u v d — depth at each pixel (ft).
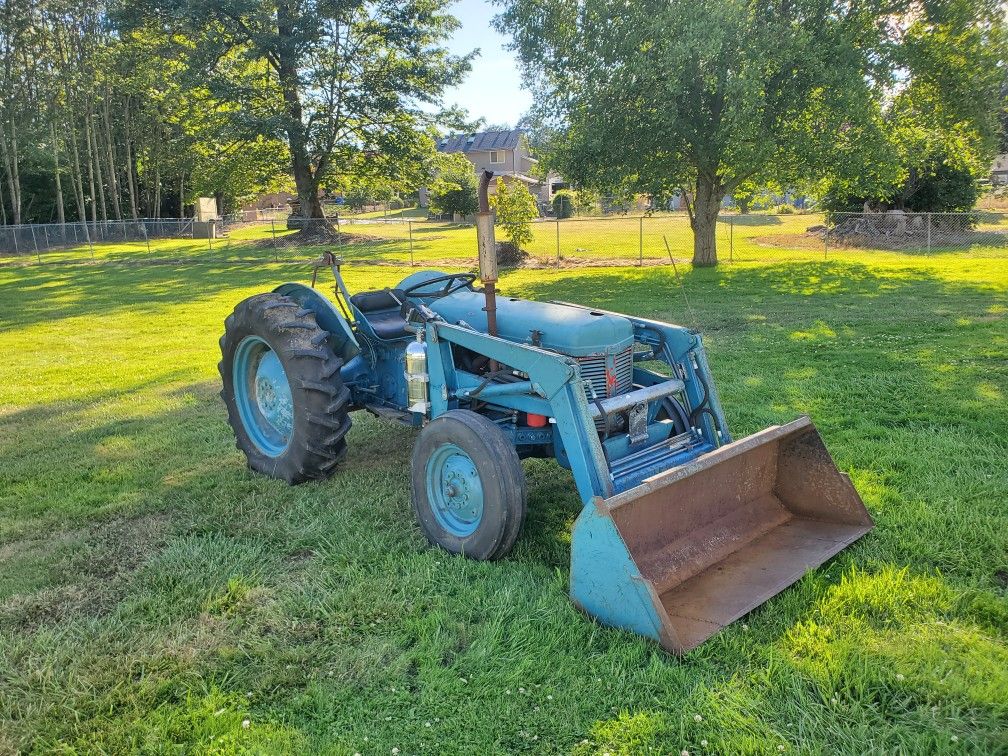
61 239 116.06
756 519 12.98
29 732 8.71
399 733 8.52
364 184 120.57
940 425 18.45
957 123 54.90
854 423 18.89
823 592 10.96
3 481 17.39
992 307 35.19
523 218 71.20
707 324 33.83
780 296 41.86
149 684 9.47
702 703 8.72
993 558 11.87
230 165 105.09
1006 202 111.24
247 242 110.32
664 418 14.29
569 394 11.49
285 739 8.44
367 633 10.57
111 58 114.93
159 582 12.12
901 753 7.91
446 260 77.30
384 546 13.23
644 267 61.93
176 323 42.68
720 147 52.03
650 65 48.73
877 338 29.12
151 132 138.21
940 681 8.91
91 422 22.35
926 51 51.21
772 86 49.37
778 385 22.59
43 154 133.80
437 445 12.94
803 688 8.95
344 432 15.97
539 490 15.65
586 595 10.55
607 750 8.10
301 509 14.94
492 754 8.14
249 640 10.39
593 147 51.78
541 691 9.11
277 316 16.26
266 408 17.66
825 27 49.01
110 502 15.90
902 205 77.20
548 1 54.08
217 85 93.15
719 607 10.55
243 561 12.82
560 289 49.14
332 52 99.91
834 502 12.92
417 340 14.57
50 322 44.45
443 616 10.69
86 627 10.87
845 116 48.93
